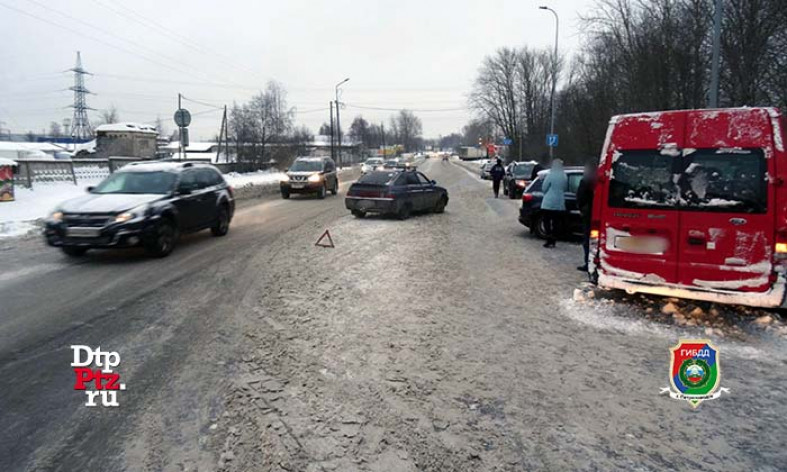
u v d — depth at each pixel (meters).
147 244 8.78
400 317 5.86
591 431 3.45
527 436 3.39
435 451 3.21
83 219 8.38
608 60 29.12
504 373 4.37
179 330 5.37
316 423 3.53
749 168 5.29
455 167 73.50
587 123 33.47
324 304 6.34
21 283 7.28
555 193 10.18
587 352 4.84
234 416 3.61
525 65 67.50
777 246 5.15
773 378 4.28
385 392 4.00
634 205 5.83
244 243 10.82
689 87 22.61
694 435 3.40
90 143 59.62
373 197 14.72
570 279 7.72
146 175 10.01
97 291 6.87
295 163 23.70
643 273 5.79
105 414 3.64
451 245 10.68
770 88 18.84
